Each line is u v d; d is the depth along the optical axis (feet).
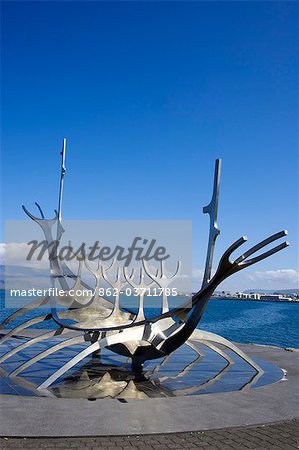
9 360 61.36
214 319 256.11
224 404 37.42
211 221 46.85
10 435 28.94
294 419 33.91
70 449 26.91
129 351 51.80
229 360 58.44
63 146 66.28
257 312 348.59
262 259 41.60
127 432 29.96
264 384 46.62
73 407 35.65
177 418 33.22
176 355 66.44
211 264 46.32
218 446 28.12
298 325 199.00
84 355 46.24
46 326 139.44
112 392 42.68
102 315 58.95
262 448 27.94
